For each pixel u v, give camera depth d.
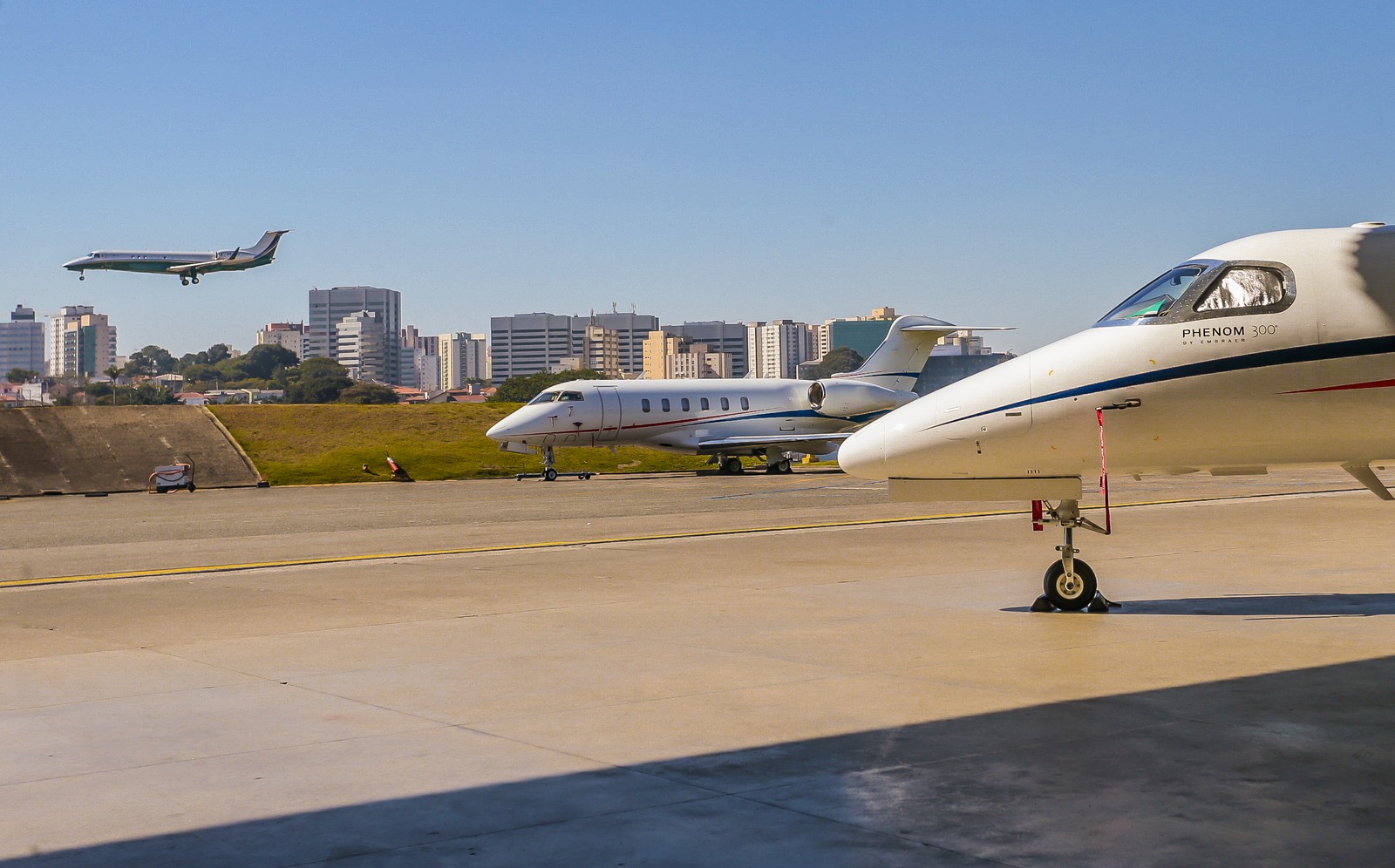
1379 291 10.87
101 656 10.29
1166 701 7.74
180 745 7.11
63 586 15.92
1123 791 5.79
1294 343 10.99
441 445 55.53
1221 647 9.70
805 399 48.94
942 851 5.02
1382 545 17.73
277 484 47.12
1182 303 11.35
